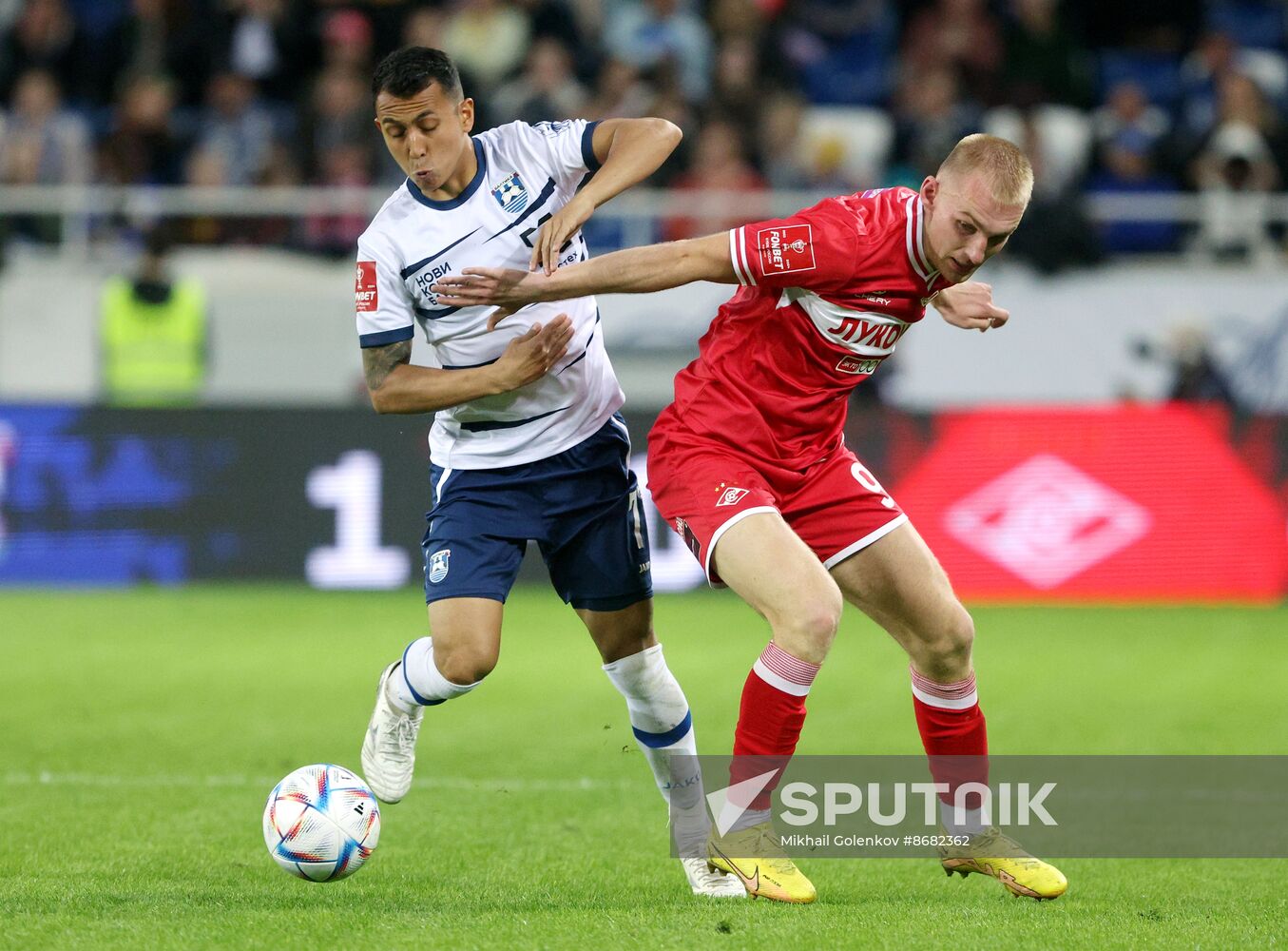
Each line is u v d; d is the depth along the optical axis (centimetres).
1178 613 4700
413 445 4959
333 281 5366
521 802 2356
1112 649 4028
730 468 1803
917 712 1875
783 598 1719
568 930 1578
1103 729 2986
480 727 2998
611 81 5725
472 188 1847
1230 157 5519
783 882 1742
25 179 5572
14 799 2323
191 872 1873
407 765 1955
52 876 1841
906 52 6309
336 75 5712
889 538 1819
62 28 6116
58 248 5384
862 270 1756
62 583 4975
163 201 5325
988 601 4928
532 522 1908
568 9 6062
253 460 4978
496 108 5678
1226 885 1880
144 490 4984
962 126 5684
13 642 4009
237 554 4981
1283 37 6850
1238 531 4922
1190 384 5238
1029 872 1795
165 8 6097
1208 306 5250
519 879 1873
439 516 1922
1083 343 5272
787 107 5731
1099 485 4938
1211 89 6059
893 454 4938
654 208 5284
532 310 1878
